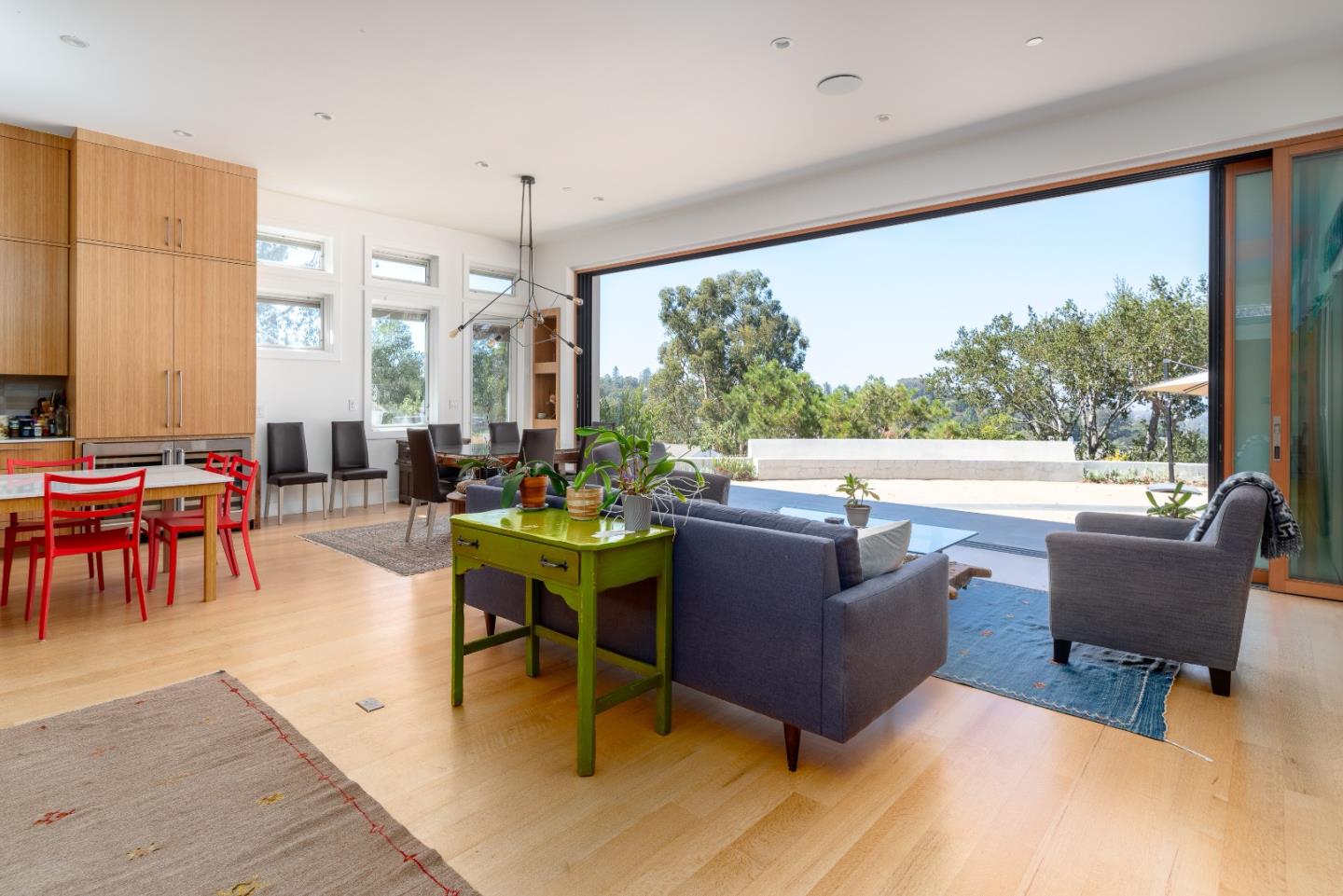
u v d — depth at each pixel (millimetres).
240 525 4145
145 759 2080
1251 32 3432
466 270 7676
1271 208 3998
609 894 1533
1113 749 2229
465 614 3562
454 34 3484
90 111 4516
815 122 4559
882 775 2068
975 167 4859
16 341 4793
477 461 3354
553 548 2107
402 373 7371
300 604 3707
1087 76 3898
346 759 2113
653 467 2420
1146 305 12336
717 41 3549
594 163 5387
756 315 15555
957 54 3666
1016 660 3004
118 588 3961
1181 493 3799
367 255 6871
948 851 1700
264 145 5109
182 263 5309
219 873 1572
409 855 1650
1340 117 3633
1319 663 2947
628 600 2480
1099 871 1630
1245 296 4137
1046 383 13258
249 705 2467
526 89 4102
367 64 3824
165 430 5270
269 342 6344
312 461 6590
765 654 2113
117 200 4992
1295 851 1697
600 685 2717
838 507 7395
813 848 1711
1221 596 2586
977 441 11320
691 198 6305
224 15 3314
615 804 1896
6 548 3629
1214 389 4223
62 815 1786
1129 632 2777
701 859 1661
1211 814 1861
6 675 2709
